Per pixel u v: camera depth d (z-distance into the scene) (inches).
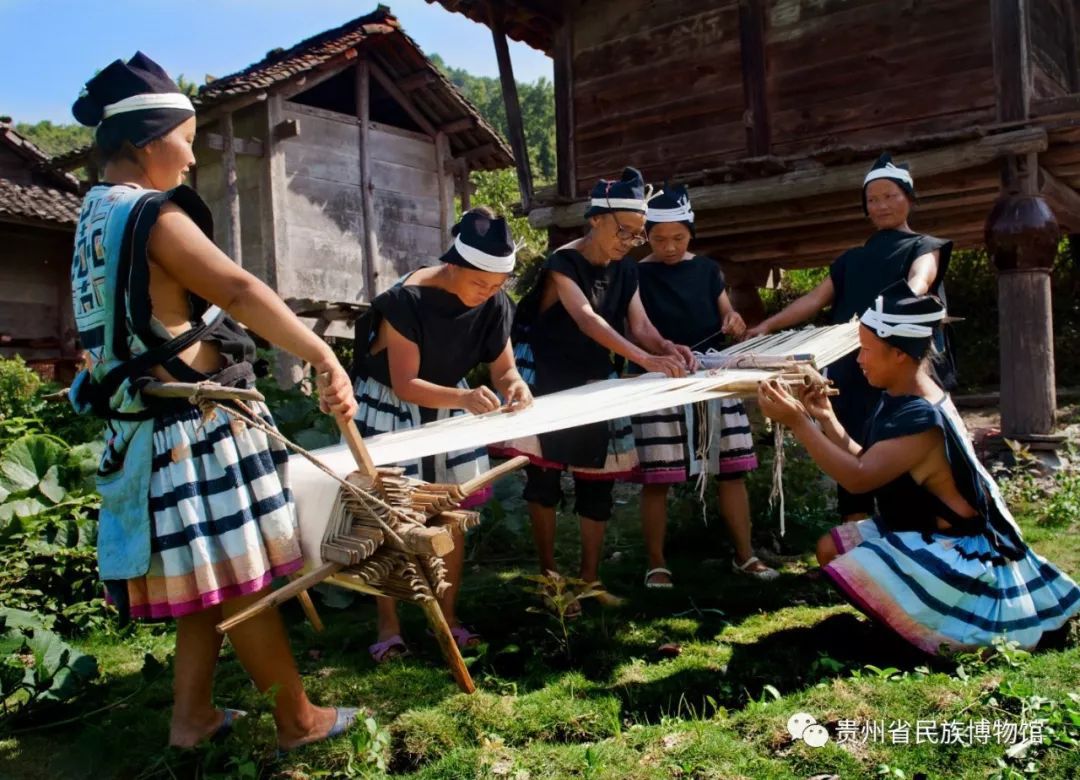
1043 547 193.8
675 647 147.7
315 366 101.7
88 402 108.7
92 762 115.3
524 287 607.2
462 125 625.3
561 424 119.6
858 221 404.8
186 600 102.3
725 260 450.0
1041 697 108.0
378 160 600.1
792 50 344.5
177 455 103.0
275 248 541.6
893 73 324.2
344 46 561.6
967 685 114.8
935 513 137.6
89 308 105.8
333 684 134.9
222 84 576.1
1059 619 134.8
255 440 105.9
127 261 101.9
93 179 569.3
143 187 110.7
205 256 101.6
